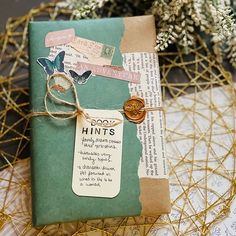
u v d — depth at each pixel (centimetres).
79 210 42
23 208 46
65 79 44
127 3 52
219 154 48
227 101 50
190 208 46
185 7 47
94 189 42
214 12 46
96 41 45
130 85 45
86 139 43
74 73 44
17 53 51
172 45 51
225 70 51
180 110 49
